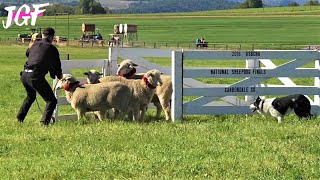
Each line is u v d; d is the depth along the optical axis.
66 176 8.95
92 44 82.12
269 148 11.05
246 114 16.09
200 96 15.77
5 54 59.66
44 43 14.15
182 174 9.05
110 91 14.45
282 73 16.02
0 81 30.19
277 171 9.20
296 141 11.70
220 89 15.81
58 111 17.06
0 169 9.39
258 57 15.93
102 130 13.02
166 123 14.38
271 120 14.98
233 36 115.31
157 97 16.20
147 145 11.27
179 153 10.51
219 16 194.50
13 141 11.95
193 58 15.57
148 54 17.27
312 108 16.09
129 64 16.05
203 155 10.40
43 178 8.86
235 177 8.87
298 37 111.31
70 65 15.98
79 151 10.78
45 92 14.02
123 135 12.36
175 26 150.50
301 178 8.79
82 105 14.62
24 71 14.08
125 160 9.95
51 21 172.38
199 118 15.73
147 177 8.84
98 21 174.50
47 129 13.40
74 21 173.75
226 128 13.41
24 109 14.66
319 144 11.27
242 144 11.47
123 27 95.69
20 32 123.00
